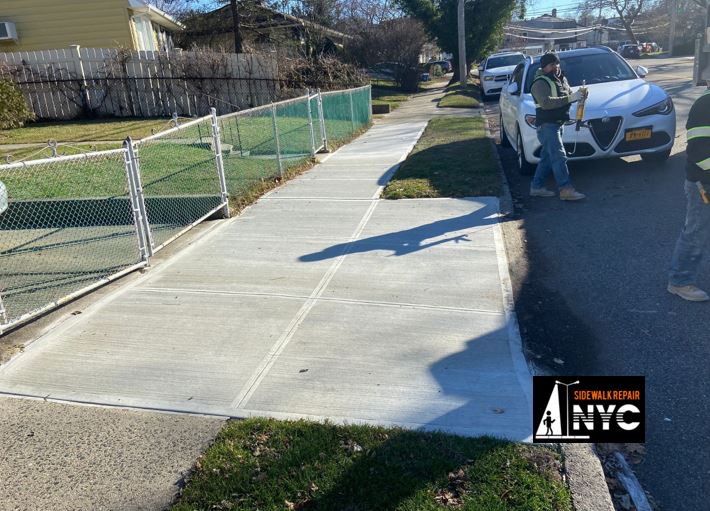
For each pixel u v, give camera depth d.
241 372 3.87
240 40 24.66
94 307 4.99
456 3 34.31
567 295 4.86
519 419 3.27
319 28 29.69
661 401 3.46
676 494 2.85
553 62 7.09
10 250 6.70
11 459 3.09
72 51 18.30
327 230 6.84
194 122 7.04
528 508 2.62
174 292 5.26
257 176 9.30
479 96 25.58
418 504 2.65
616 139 7.78
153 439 3.22
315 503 2.69
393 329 4.38
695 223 4.38
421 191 8.08
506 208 7.20
